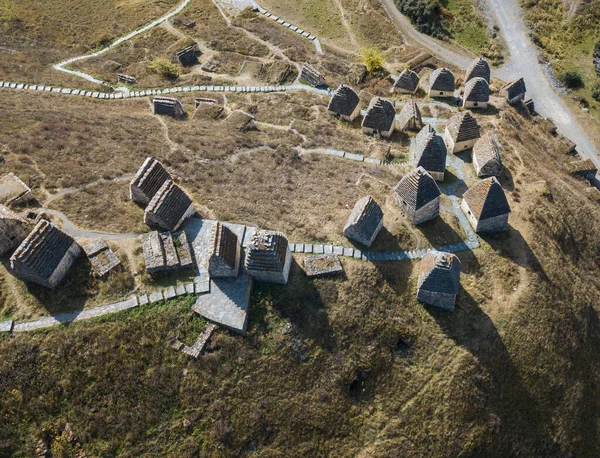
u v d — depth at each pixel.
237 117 55.44
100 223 37.62
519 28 85.00
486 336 35.88
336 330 34.34
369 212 38.16
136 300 33.66
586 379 38.34
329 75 68.00
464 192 45.25
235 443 30.14
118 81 67.06
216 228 34.56
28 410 29.06
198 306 33.81
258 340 32.97
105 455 28.78
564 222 46.03
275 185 44.47
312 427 31.56
